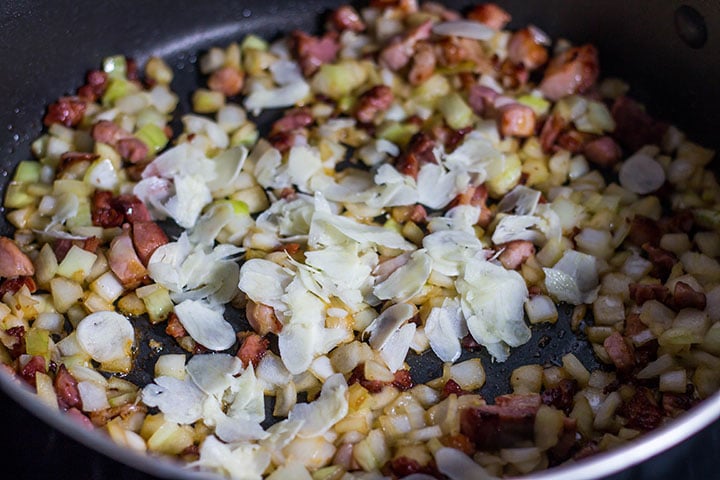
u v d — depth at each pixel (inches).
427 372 13.9
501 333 14.0
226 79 16.5
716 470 12.5
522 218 14.9
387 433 13.1
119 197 15.0
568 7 16.9
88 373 13.5
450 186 15.2
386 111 16.2
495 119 16.1
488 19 17.0
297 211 14.9
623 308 14.2
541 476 10.9
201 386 13.4
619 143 16.2
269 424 13.3
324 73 16.5
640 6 16.1
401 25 17.2
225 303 14.4
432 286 14.3
